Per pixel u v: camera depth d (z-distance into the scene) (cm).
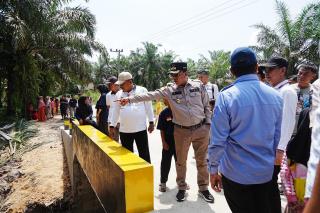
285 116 272
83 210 571
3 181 834
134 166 270
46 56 1941
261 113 225
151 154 709
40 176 784
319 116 97
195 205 387
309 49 1848
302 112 257
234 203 236
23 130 1395
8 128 1437
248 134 222
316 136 96
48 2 1552
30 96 1809
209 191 427
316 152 95
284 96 277
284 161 277
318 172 81
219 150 227
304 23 1922
